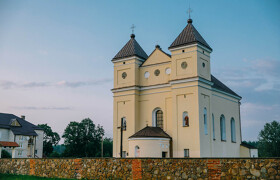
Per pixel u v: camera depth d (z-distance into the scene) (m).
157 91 45.62
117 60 48.72
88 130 100.12
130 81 47.25
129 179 20.02
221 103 48.84
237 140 52.56
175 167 18.23
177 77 42.84
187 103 41.44
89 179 21.83
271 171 15.22
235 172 16.19
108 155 100.88
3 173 27.91
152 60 47.00
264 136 98.44
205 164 17.22
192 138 40.31
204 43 44.09
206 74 43.47
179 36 44.50
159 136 40.19
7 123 74.56
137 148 40.34
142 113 46.50
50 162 24.83
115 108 47.88
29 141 74.62
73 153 96.38
